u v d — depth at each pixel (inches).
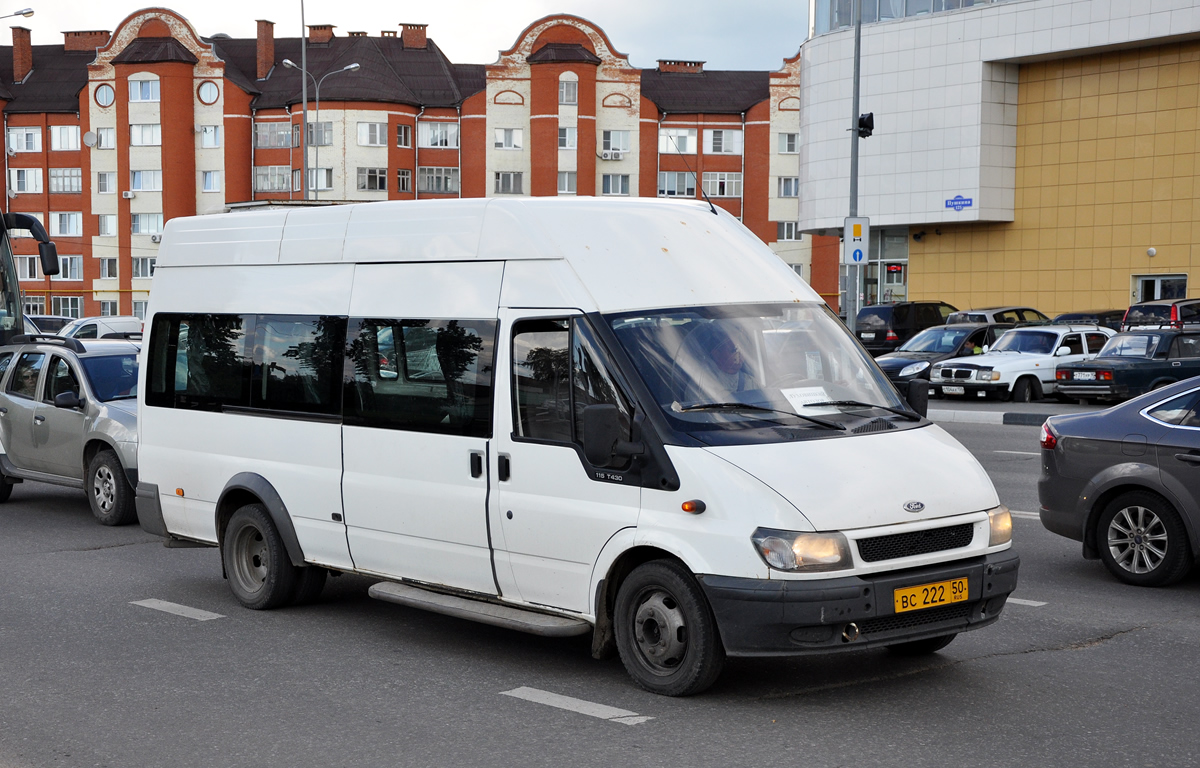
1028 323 1296.8
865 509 221.8
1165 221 1625.2
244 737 217.9
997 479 552.1
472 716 228.2
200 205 3152.1
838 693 239.1
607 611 244.7
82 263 3216.0
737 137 3196.4
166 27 3144.7
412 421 276.7
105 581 361.7
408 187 3115.2
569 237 255.1
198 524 335.6
